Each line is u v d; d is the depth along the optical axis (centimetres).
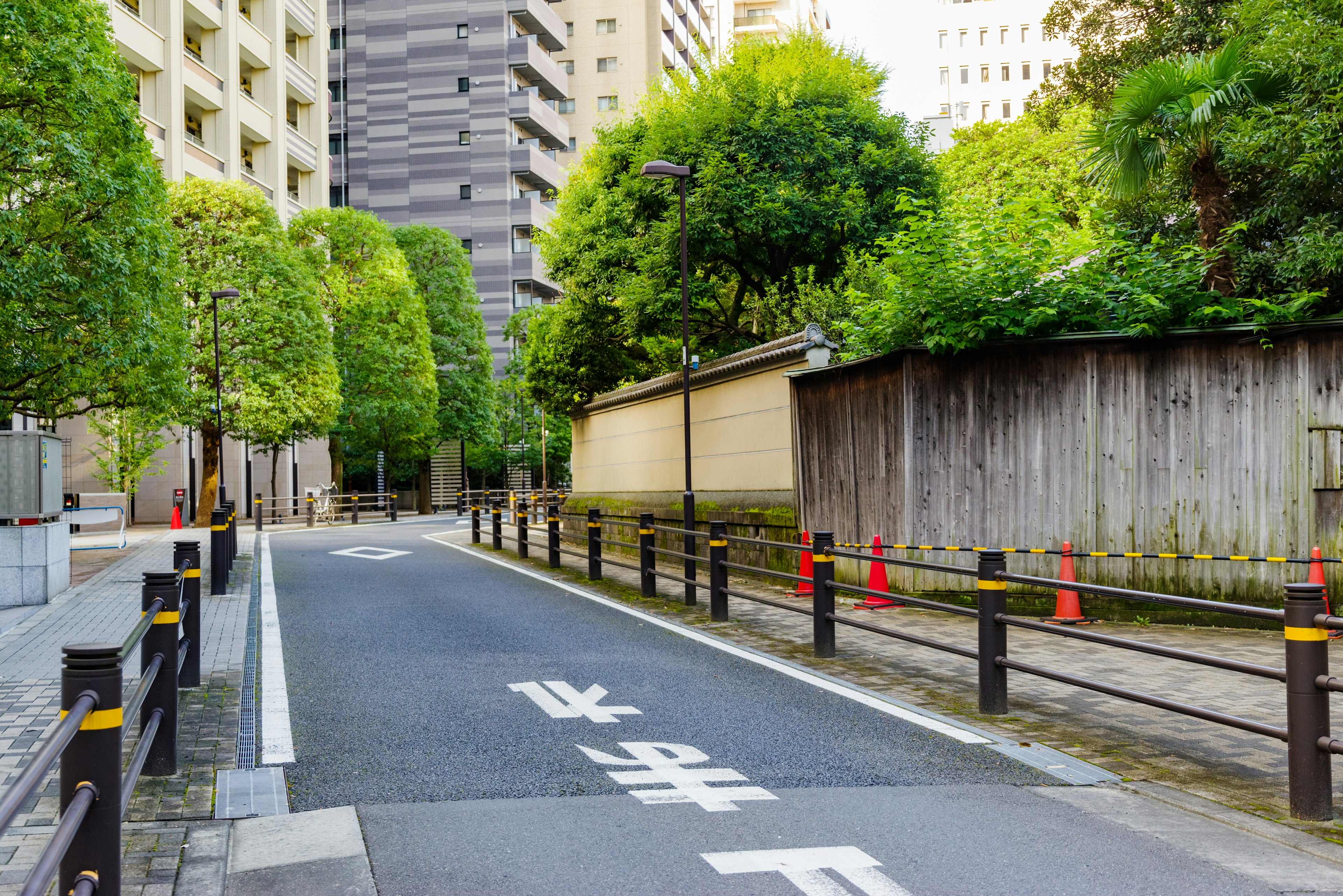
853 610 1147
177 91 3566
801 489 1377
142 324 1705
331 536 2670
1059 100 2242
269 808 473
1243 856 411
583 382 2433
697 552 1681
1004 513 1139
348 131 6588
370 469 5297
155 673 446
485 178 6462
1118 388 1107
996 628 666
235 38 3975
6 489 1198
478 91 6469
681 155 1831
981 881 381
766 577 1455
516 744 587
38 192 1582
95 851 283
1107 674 798
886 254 1791
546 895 368
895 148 1845
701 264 1888
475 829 441
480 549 2184
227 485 3956
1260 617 477
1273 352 1052
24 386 1731
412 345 4081
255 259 3041
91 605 1192
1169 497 1087
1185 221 1350
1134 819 458
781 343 1433
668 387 1878
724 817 458
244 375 2964
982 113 8356
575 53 7562
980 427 1150
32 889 196
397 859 405
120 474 3050
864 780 518
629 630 1027
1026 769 540
